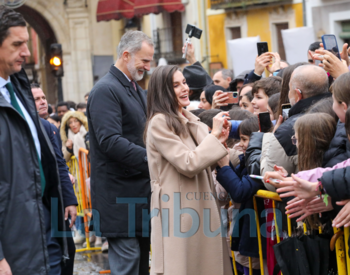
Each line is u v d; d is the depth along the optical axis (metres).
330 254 2.81
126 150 3.68
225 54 18.38
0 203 2.91
